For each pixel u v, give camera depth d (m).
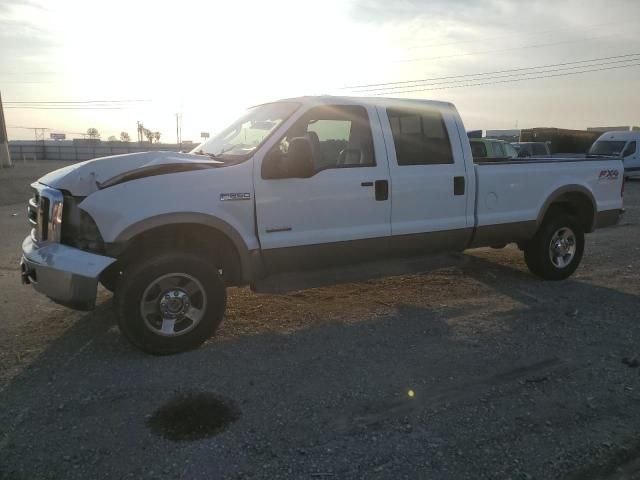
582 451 2.95
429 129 5.39
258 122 5.02
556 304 5.53
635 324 4.93
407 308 5.38
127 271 4.05
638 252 8.23
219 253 4.55
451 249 5.60
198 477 2.71
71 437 3.05
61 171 4.42
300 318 5.05
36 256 4.04
